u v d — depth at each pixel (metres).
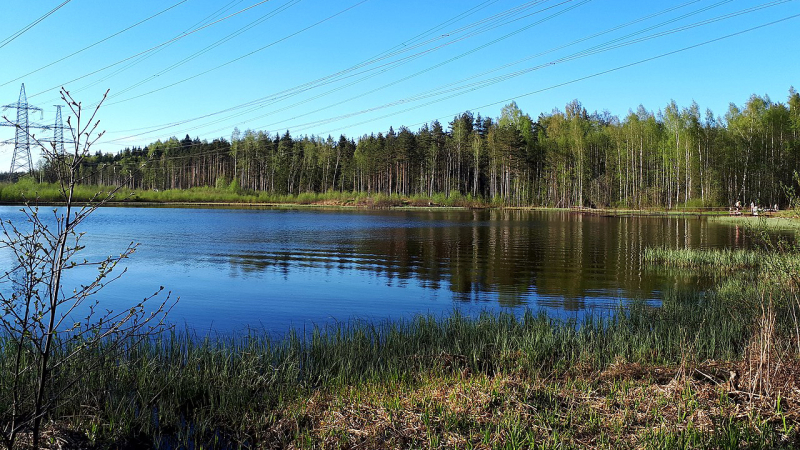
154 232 32.75
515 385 5.93
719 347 7.94
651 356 7.42
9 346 6.98
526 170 80.00
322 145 102.19
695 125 62.50
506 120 83.75
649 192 65.75
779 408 4.99
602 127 82.12
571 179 75.56
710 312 10.53
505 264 19.75
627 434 4.76
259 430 5.51
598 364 7.09
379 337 9.02
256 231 34.12
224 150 107.81
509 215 57.44
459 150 86.94
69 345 6.38
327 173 100.75
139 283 15.41
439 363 7.32
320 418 5.57
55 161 3.91
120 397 6.16
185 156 106.94
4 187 52.06
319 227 37.69
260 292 14.19
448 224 41.94
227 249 24.16
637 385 5.93
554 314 11.64
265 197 85.00
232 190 88.75
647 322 10.00
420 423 5.17
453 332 9.20
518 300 13.29
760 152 59.75
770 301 5.92
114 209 62.03
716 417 4.92
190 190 87.62
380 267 18.92
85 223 39.38
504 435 4.79
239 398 6.20
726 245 26.22
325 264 19.61
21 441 4.52
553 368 6.97
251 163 99.44
